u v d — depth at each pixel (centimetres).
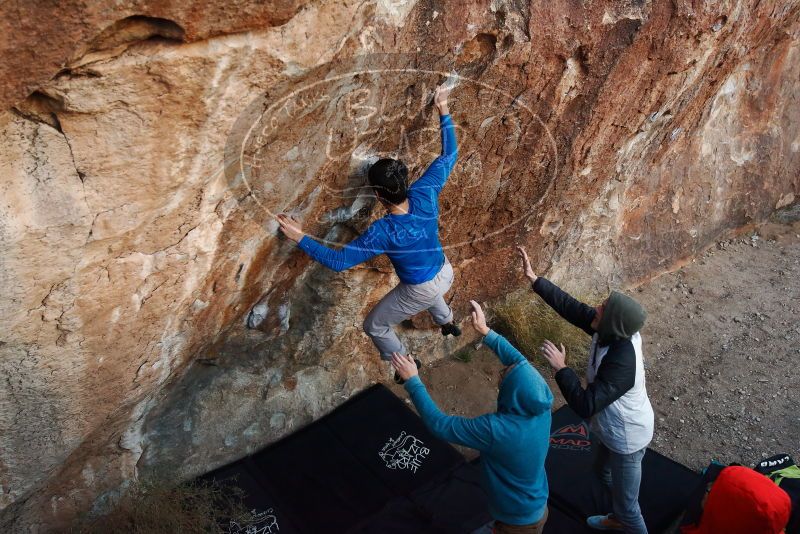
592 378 286
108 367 263
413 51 246
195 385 375
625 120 403
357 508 362
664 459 394
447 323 347
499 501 262
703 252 623
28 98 170
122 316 247
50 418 258
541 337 480
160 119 191
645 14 326
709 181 603
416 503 364
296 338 397
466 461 391
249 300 331
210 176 223
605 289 554
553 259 502
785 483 316
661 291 575
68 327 229
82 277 217
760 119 623
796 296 570
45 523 319
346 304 389
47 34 153
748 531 275
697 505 320
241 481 374
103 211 203
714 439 432
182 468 370
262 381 399
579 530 352
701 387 477
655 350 512
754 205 645
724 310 555
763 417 449
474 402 452
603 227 534
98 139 186
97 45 165
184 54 179
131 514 330
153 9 162
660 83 393
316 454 393
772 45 566
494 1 260
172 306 269
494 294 479
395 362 271
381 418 416
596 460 329
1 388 233
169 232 232
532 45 288
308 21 197
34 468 271
